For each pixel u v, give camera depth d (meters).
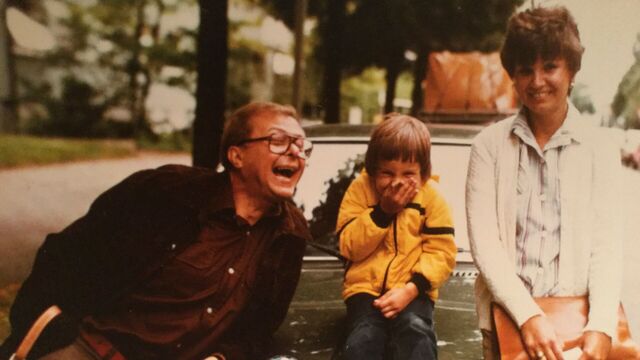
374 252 2.40
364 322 2.28
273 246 2.39
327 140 3.53
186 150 17.61
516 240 2.30
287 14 14.48
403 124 2.32
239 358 2.39
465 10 9.50
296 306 2.68
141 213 2.37
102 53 17.14
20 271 6.48
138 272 2.36
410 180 2.30
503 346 2.17
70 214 9.40
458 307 2.66
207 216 2.35
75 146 15.34
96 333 2.37
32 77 16.25
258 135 2.34
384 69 13.70
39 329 2.33
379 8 11.20
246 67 16.62
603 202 2.24
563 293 2.26
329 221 3.28
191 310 2.35
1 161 13.08
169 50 17.89
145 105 17.81
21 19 15.87
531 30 2.23
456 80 6.83
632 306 3.10
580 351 2.12
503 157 2.30
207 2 6.96
